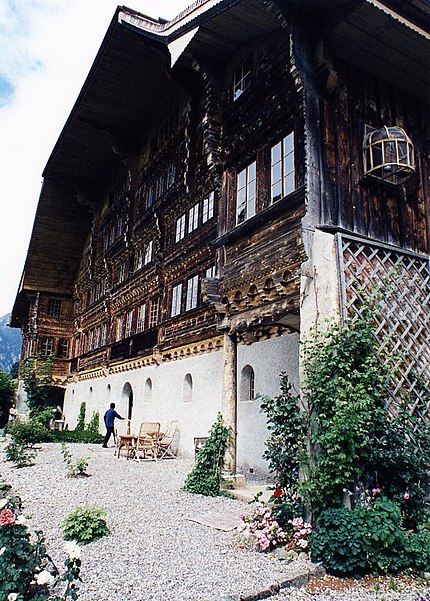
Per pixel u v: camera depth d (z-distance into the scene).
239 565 5.45
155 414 16.42
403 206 8.73
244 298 9.23
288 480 6.74
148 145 21.17
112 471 12.07
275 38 9.46
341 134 8.12
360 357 6.46
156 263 18.03
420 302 8.12
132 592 4.73
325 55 7.92
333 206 7.75
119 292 22.89
